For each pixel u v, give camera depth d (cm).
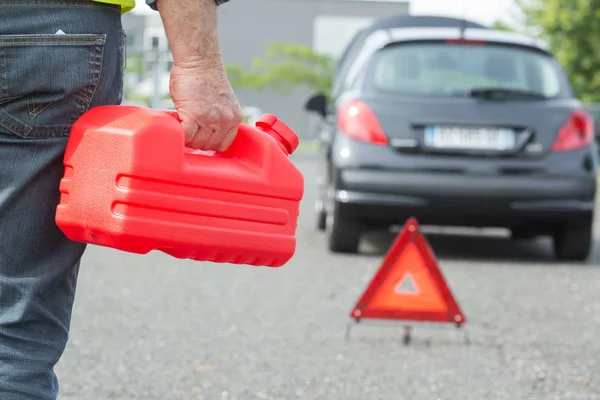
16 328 222
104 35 216
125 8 224
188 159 219
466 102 822
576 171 820
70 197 216
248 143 229
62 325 231
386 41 862
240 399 428
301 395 436
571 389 453
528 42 872
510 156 815
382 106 825
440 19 1353
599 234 1091
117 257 852
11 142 214
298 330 569
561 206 817
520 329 581
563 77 857
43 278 222
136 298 655
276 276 757
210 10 222
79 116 219
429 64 848
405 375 474
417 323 550
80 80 213
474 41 852
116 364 479
